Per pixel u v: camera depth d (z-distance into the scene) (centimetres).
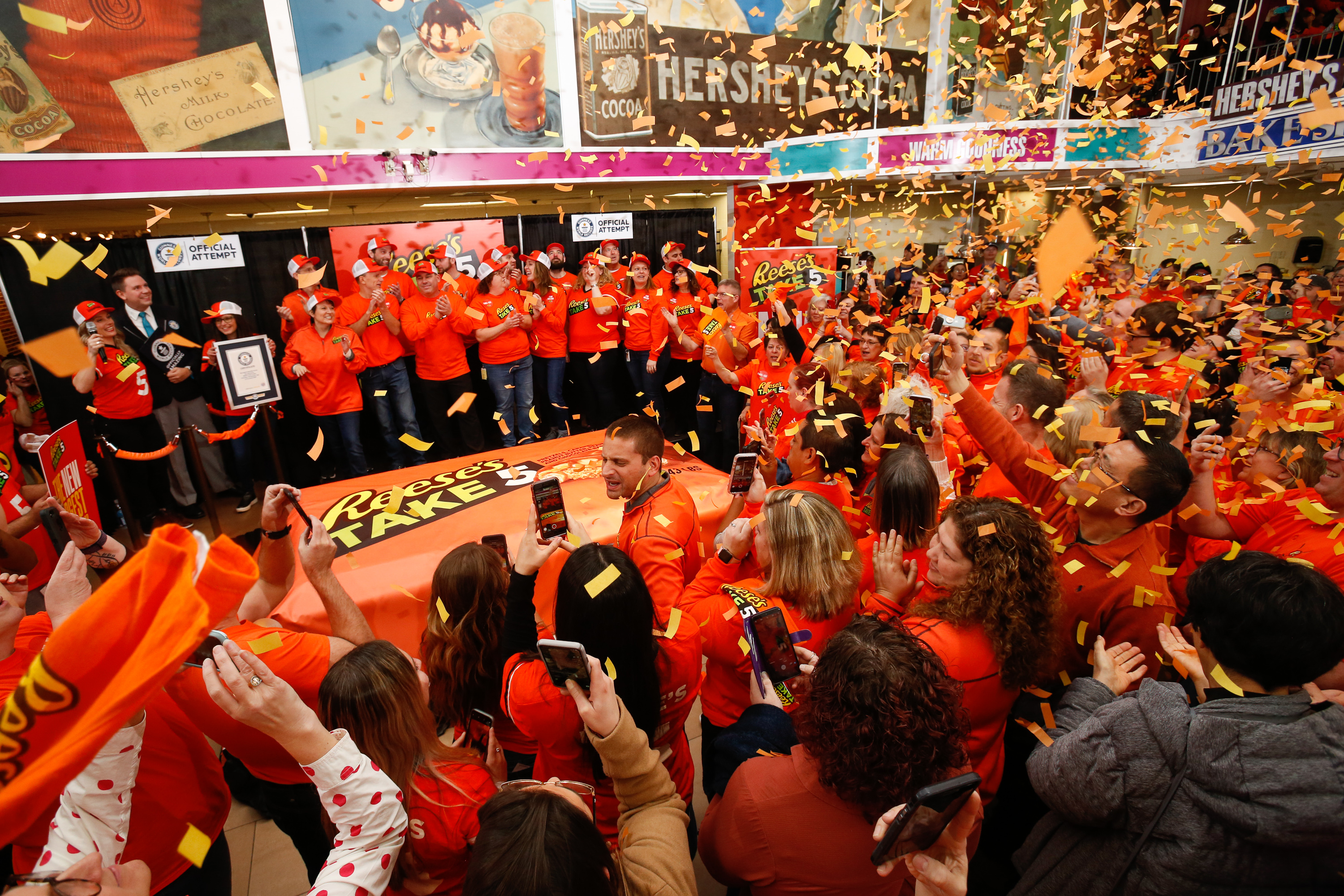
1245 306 514
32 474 466
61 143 481
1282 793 101
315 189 561
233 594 48
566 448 420
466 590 173
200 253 528
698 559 218
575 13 654
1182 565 233
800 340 495
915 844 88
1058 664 152
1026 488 215
